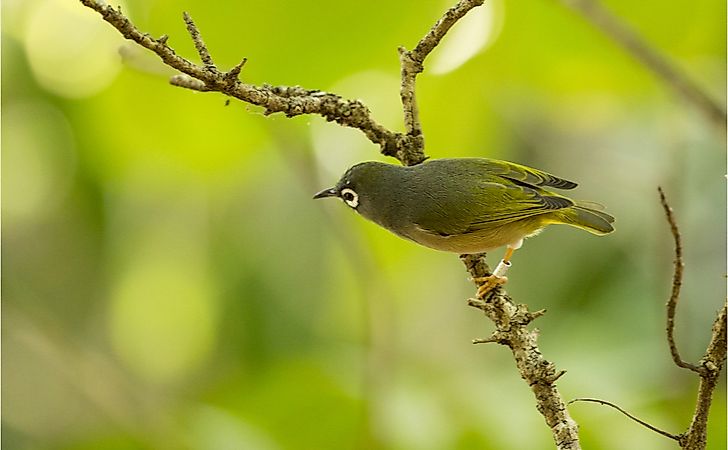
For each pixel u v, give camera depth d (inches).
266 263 181.0
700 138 180.4
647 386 176.9
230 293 181.2
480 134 177.9
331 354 177.9
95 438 176.9
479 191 173.5
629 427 175.5
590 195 180.7
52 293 181.2
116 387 179.2
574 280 179.8
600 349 178.2
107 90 177.3
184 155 177.8
